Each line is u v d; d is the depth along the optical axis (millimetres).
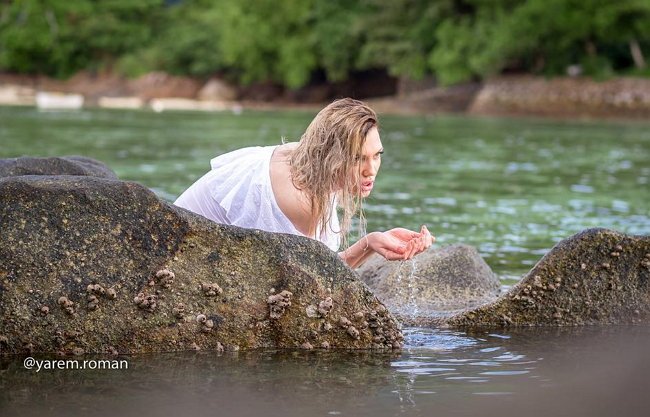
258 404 3434
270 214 4629
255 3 50188
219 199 4742
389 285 5621
